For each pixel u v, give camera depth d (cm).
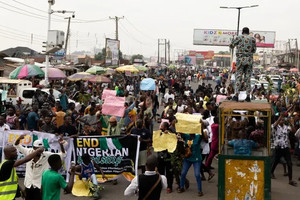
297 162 1360
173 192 1009
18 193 720
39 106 1847
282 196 993
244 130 880
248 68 1511
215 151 1098
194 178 1152
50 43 2319
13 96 2189
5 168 678
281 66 8131
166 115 1425
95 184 952
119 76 4053
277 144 1103
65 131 1115
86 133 1155
